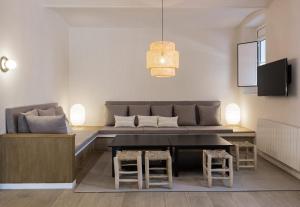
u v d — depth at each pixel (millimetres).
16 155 3539
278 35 4504
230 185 3557
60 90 5938
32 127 3785
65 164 3564
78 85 6566
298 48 3859
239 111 6406
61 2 4887
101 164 4746
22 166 3545
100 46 6543
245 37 6156
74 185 3641
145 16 5582
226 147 3988
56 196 3295
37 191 3465
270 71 4543
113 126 6129
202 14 5453
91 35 6527
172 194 3330
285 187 3533
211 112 6168
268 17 4887
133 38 6535
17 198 3232
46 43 5105
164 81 6570
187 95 6582
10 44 3822
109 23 6156
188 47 6562
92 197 3258
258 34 6035
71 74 6555
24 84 4246
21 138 3533
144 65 6555
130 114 6230
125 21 5988
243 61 6176
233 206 2967
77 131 5445
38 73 4766
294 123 3967
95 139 5707
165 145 3951
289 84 4094
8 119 3719
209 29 6551
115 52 6547
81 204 3049
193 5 4820
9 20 3795
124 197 3250
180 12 5309
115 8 5012
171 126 5895
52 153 3557
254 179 3861
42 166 3555
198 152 4359
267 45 4957
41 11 4844
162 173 4102
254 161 4289
